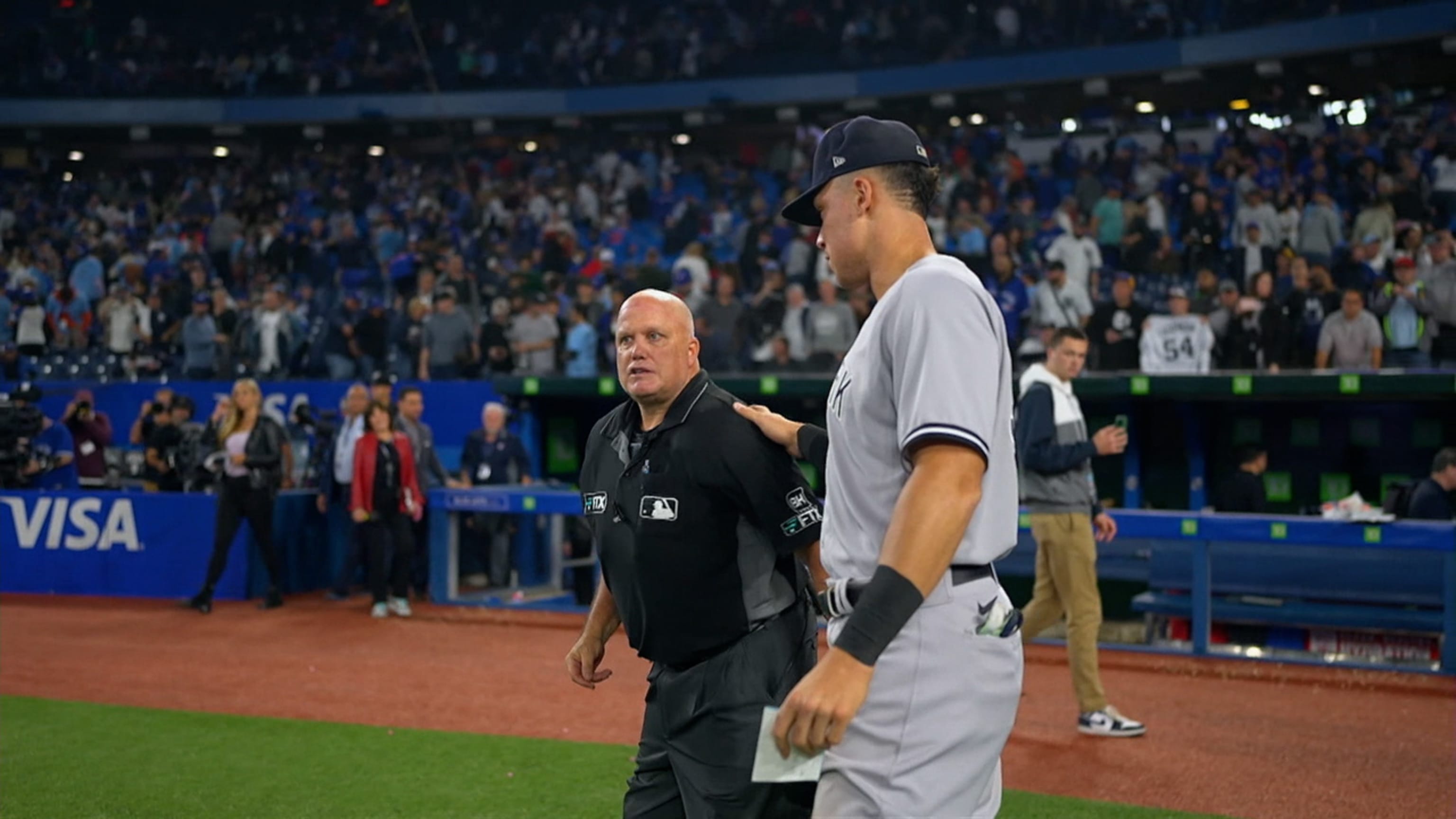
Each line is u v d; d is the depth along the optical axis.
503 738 6.12
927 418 2.06
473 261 22.11
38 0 31.50
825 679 2.00
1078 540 6.07
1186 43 23.42
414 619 9.97
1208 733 6.21
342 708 6.80
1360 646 8.24
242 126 30.45
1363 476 10.38
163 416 12.48
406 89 29.77
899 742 2.14
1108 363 12.20
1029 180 20.25
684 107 28.25
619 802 5.05
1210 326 11.88
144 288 20.73
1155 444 10.91
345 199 26.45
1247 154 20.27
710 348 13.84
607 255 18.38
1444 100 20.81
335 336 15.94
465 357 14.42
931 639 2.16
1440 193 17.53
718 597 3.02
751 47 28.17
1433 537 7.64
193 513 11.09
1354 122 22.41
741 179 23.48
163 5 32.03
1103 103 25.75
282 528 11.14
